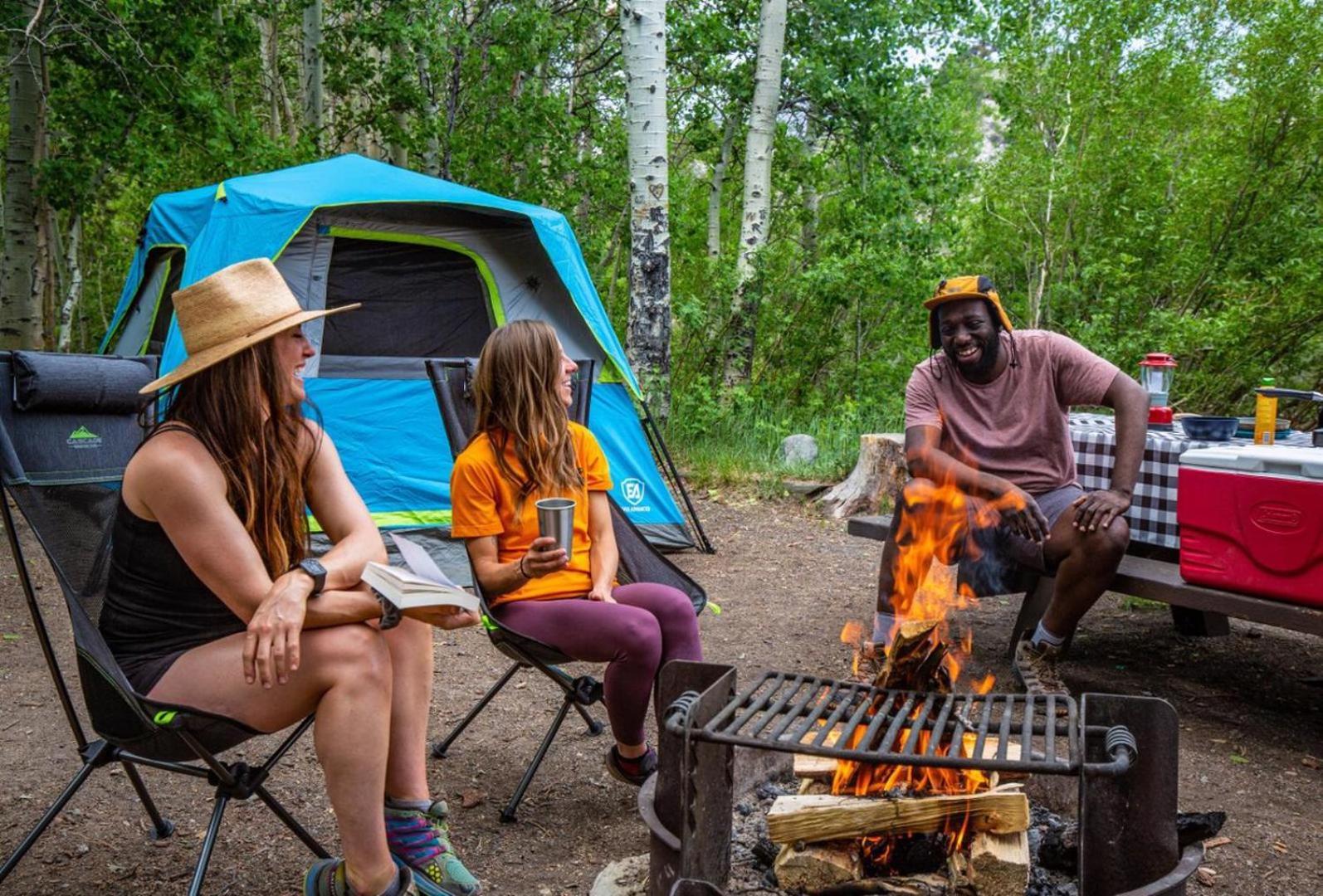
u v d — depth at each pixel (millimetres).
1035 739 2418
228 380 2037
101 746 2254
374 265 5594
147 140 9406
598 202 11984
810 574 5398
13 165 8336
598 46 13297
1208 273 9852
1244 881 2459
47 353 2379
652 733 3207
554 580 2789
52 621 4449
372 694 1952
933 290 10070
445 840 2242
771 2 9305
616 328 12812
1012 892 1964
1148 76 10383
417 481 5062
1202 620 4328
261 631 1880
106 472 2463
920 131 10281
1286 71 9047
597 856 2559
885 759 1733
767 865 2176
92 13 8172
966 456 3779
